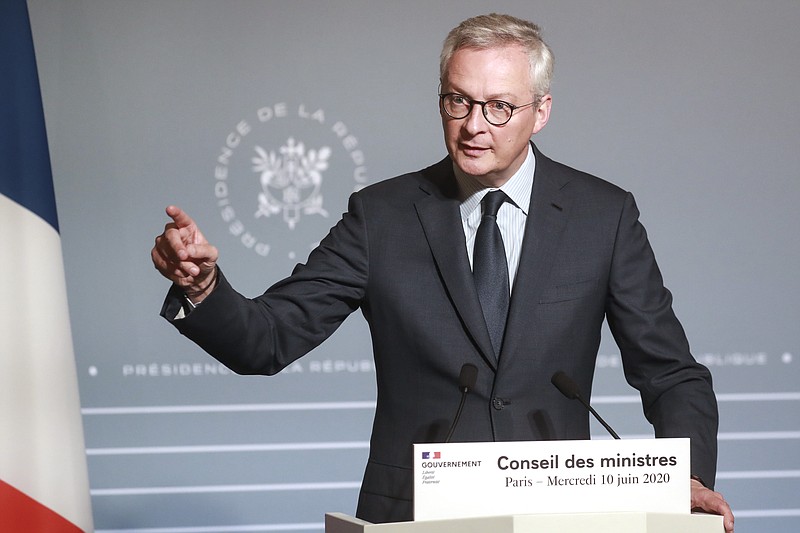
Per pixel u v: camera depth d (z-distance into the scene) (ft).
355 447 43.75
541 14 43.68
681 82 43.52
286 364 23.48
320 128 43.70
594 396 43.45
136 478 43.24
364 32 43.83
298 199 43.68
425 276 23.61
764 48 43.50
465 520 16.19
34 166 33.55
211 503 43.42
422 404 23.09
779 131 43.39
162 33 43.52
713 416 22.84
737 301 43.37
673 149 43.50
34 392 31.94
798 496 43.29
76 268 43.19
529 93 22.47
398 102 43.80
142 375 43.32
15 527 31.22
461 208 24.43
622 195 24.94
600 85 43.50
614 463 16.96
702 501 18.57
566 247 23.71
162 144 43.50
